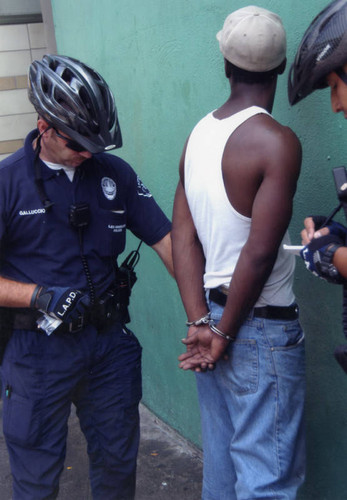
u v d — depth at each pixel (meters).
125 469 2.23
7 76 5.81
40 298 1.97
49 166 1.99
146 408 3.48
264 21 1.60
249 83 1.67
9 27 5.71
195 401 2.95
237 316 1.67
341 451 2.07
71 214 2.00
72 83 1.88
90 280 2.07
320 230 1.50
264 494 1.71
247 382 1.73
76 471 2.92
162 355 3.18
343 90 1.44
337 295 1.94
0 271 2.08
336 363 2.01
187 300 1.87
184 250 1.90
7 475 2.91
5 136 5.94
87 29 3.38
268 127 1.58
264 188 1.57
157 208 2.26
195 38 2.40
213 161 1.67
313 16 1.83
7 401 2.09
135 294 3.35
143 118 2.94
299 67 1.51
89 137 1.89
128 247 3.34
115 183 2.12
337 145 1.84
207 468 1.96
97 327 2.10
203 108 2.44
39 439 2.07
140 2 2.74
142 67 2.84
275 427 1.72
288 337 1.72
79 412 2.22
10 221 1.99
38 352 2.04
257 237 1.58
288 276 1.73
